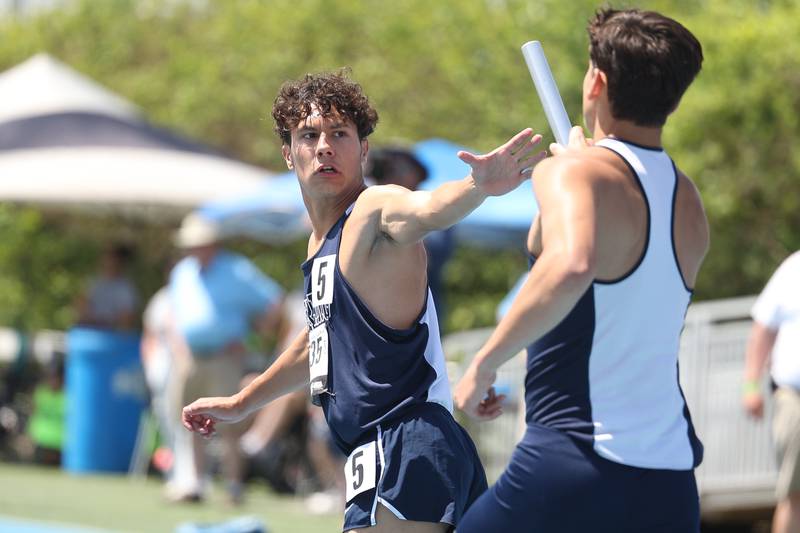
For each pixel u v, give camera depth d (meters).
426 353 11.00
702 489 25.95
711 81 34.00
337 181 11.16
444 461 10.74
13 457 41.38
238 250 47.03
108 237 49.44
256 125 47.97
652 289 10.05
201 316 29.94
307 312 11.38
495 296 43.22
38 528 25.94
